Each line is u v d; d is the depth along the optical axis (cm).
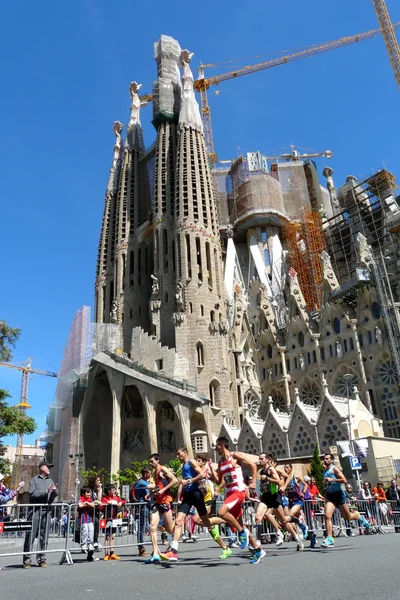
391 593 655
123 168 10688
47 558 1705
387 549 1234
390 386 6525
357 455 4509
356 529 2392
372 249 7712
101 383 8100
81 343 7894
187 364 7412
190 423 7006
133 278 9575
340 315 7344
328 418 5466
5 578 1057
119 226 10056
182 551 1627
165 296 8419
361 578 792
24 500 6662
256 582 809
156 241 8912
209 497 1472
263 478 1371
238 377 7856
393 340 6388
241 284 10481
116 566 1223
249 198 10831
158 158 9594
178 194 8875
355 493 3092
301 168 12000
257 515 1309
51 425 9106
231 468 1155
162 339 8075
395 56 11200
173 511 2059
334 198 11544
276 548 1536
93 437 7875
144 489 1655
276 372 8125
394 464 4347
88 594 777
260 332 8575
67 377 7894
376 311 6956
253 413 7881
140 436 7600
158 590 782
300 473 5059
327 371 7325
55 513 1698
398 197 8481
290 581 800
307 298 9500
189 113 9531
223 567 1048
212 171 12031
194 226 8419
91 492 1612
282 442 5897
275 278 10006
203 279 8069
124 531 2378
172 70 10688
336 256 9506
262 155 11612
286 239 11012
